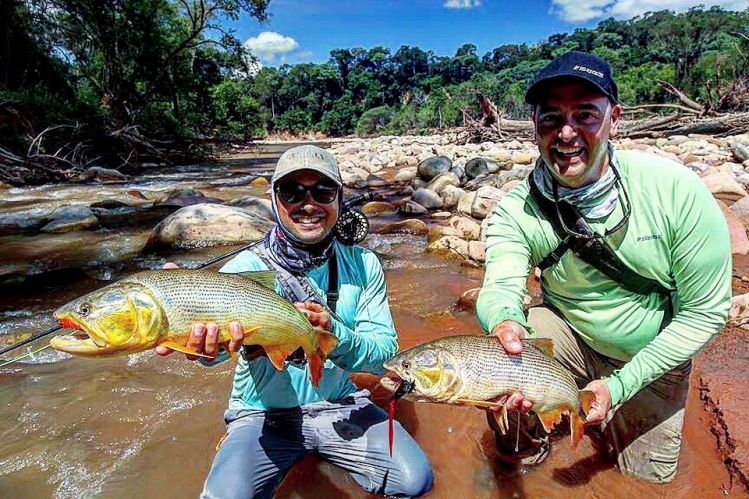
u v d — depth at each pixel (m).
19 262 3.14
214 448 1.37
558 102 1.06
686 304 1.11
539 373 1.02
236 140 13.30
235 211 3.59
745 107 9.59
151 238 3.45
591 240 1.13
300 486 1.24
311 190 1.14
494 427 1.28
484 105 10.21
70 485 1.23
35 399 1.60
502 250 1.23
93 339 0.91
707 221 1.06
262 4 11.67
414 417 1.49
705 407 1.46
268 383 1.22
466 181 5.59
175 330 0.96
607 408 1.08
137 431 1.44
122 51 11.58
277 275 1.21
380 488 1.19
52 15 10.59
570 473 1.26
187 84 12.73
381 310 1.31
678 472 1.24
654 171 1.10
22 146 7.62
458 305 2.25
